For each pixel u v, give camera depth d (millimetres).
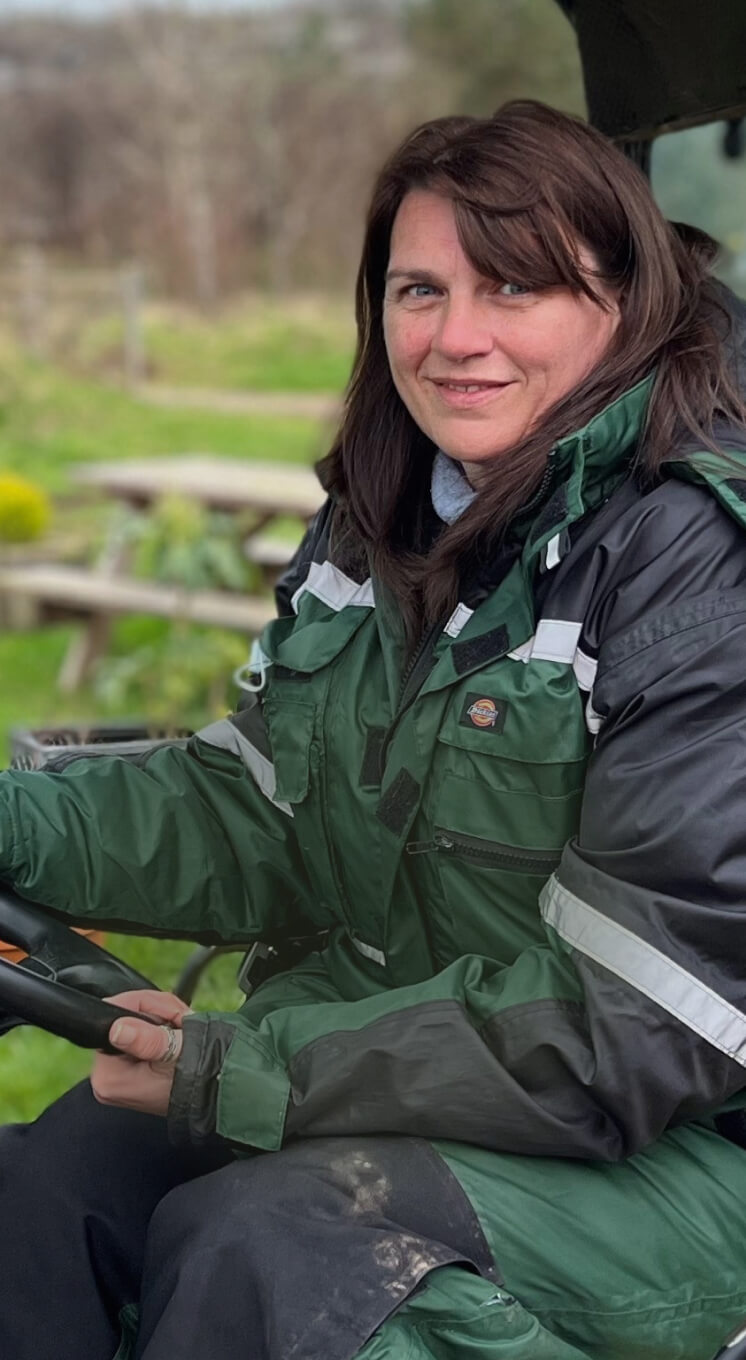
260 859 1153
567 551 965
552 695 940
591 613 951
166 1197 932
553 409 1008
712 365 1015
